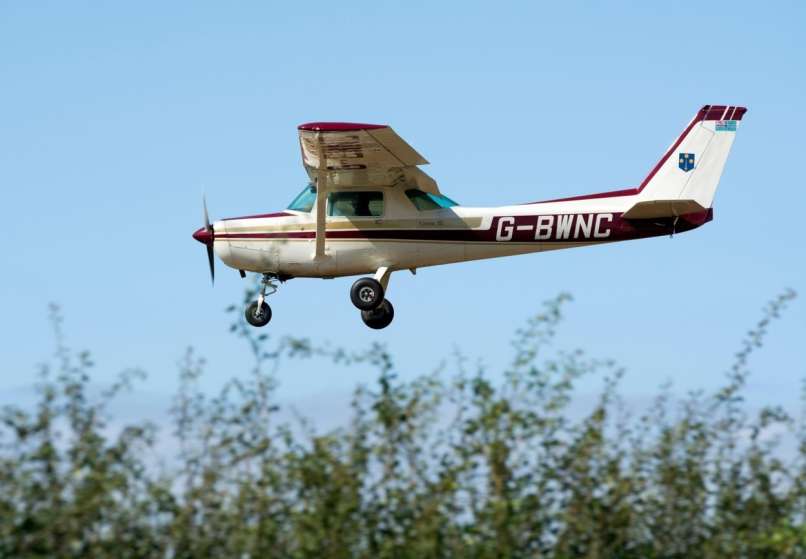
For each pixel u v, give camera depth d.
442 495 21.97
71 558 20.53
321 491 22.06
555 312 22.98
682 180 62.78
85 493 20.20
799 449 24.55
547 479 22.69
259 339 22.47
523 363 22.77
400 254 60.19
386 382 22.67
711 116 63.16
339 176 59.44
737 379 24.34
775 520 23.98
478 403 22.50
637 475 23.50
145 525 21.33
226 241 60.72
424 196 60.41
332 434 22.39
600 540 22.55
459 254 60.53
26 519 20.19
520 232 60.41
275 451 22.25
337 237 60.00
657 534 23.78
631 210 59.31
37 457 20.34
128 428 21.22
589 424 23.23
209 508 21.56
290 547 22.02
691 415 24.31
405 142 54.25
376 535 22.41
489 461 21.92
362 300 60.09
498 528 21.69
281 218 60.78
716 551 23.17
